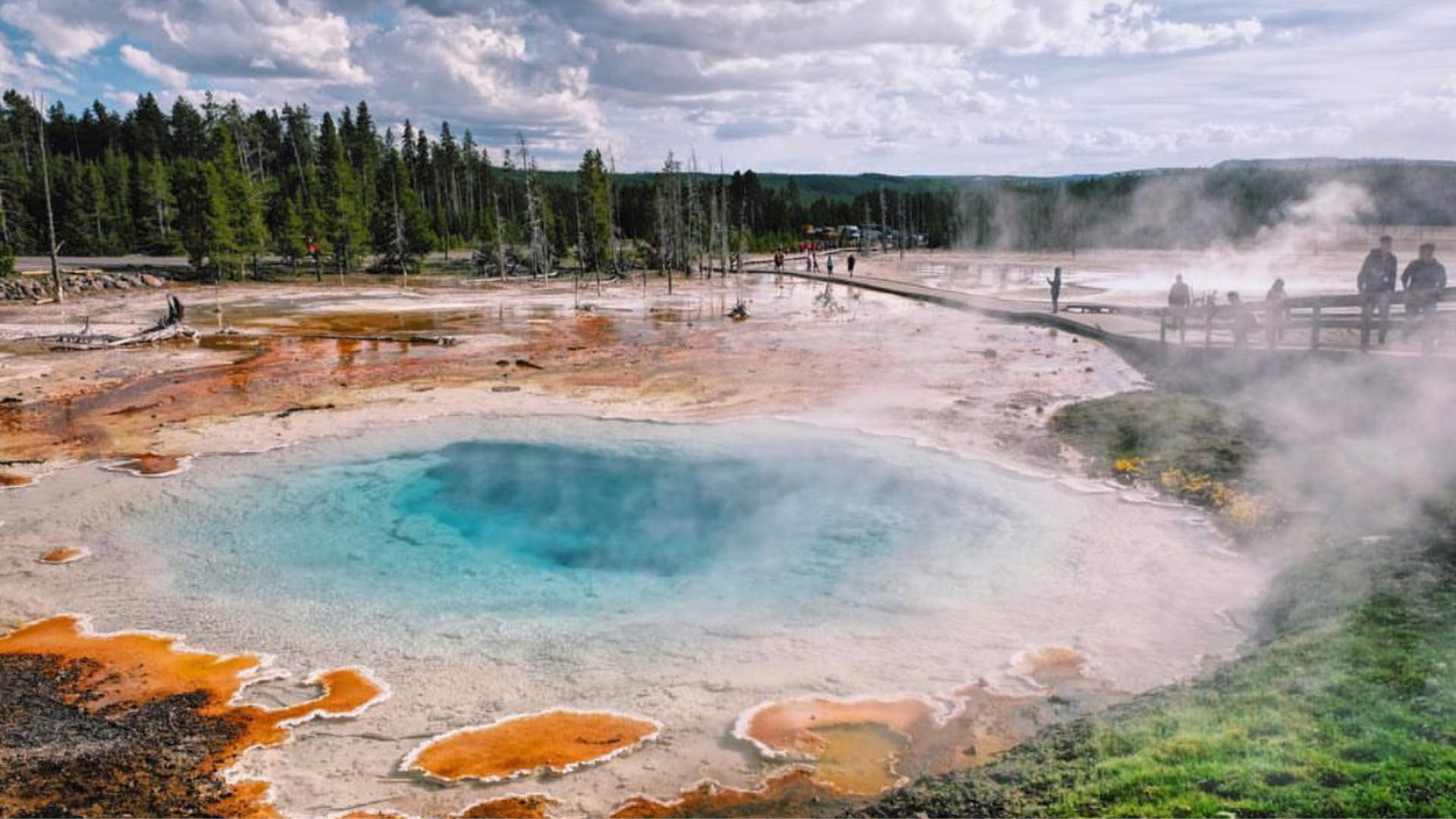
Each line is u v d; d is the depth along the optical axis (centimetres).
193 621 1010
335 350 2806
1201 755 587
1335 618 792
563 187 10269
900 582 1077
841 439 1708
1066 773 607
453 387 2217
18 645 952
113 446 1730
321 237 5616
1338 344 1697
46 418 1941
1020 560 1123
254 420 1916
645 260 6106
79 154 10281
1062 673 845
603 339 3008
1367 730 575
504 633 972
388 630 984
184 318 3650
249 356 2706
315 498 1441
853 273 6106
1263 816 499
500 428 1848
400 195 6469
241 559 1196
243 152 7831
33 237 6944
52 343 2922
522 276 6116
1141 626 934
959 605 1005
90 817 647
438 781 691
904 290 4481
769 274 6619
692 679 859
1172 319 2264
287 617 1018
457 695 836
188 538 1273
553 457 1661
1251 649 816
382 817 646
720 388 2173
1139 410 1703
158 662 911
